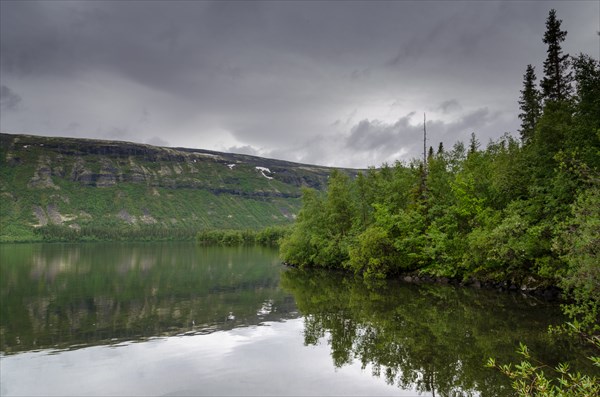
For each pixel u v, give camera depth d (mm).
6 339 28656
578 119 34812
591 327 25750
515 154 44906
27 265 93812
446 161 63000
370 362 22281
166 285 56594
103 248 194125
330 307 38312
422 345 24641
